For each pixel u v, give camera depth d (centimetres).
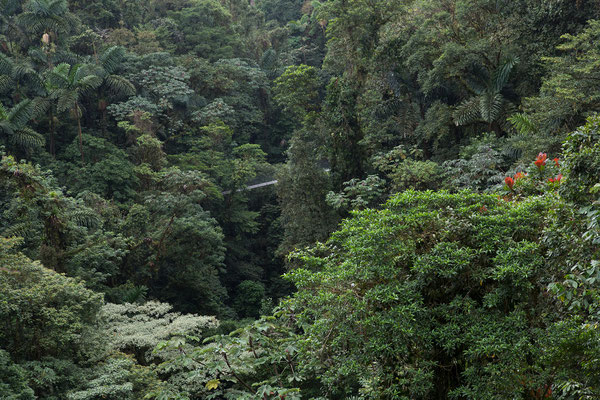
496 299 554
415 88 2706
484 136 2158
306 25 6019
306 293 673
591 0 2000
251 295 2959
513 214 605
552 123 1695
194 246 2542
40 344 1134
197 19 5053
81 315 1291
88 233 2123
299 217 2475
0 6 3594
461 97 2547
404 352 585
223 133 3869
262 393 575
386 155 2300
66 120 3466
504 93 2353
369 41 2841
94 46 3756
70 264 1817
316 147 2772
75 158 3117
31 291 1110
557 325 500
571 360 486
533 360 555
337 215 2453
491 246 580
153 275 2530
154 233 2405
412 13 2555
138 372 1191
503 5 2314
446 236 611
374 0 2878
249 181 3816
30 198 1653
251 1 7156
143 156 3253
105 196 2886
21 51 3575
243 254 3422
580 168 472
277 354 641
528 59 2238
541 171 703
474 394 539
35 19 3300
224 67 4494
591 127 474
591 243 469
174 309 2539
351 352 623
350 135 2547
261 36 5553
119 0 4641
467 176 1762
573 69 1648
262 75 4769
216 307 2619
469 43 2264
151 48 4225
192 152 3794
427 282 593
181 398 585
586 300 450
